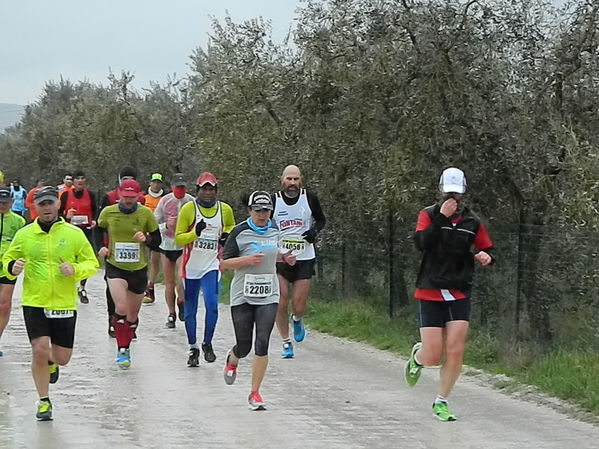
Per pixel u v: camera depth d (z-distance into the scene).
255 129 18.06
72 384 9.93
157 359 11.52
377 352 12.16
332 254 16.45
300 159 15.23
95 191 30.28
